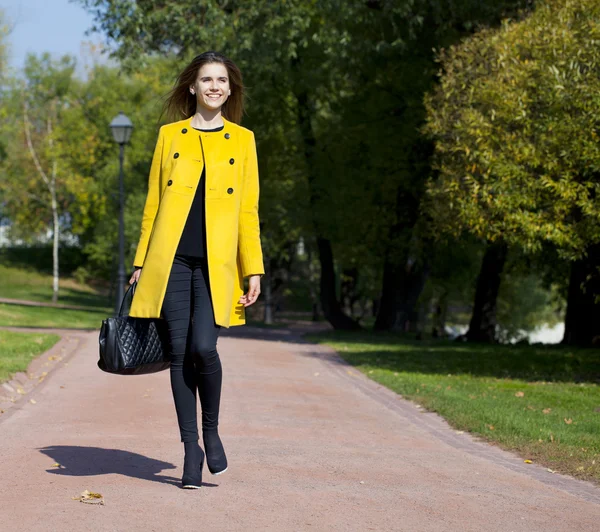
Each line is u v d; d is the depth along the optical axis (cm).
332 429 862
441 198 1756
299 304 7456
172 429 787
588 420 992
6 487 535
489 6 2123
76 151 4972
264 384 1223
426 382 1362
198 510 491
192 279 520
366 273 5056
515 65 1545
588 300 2631
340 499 542
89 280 6881
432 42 2452
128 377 1185
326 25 2572
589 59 1453
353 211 3016
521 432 865
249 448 719
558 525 511
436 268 3944
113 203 5012
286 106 3108
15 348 1373
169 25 2411
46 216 5712
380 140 2819
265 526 465
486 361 1872
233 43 2484
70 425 791
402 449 766
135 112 4931
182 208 516
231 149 529
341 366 1634
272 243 3747
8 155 5219
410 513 516
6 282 6116
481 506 548
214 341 515
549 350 2316
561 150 1444
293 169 3225
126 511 482
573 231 1481
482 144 1520
